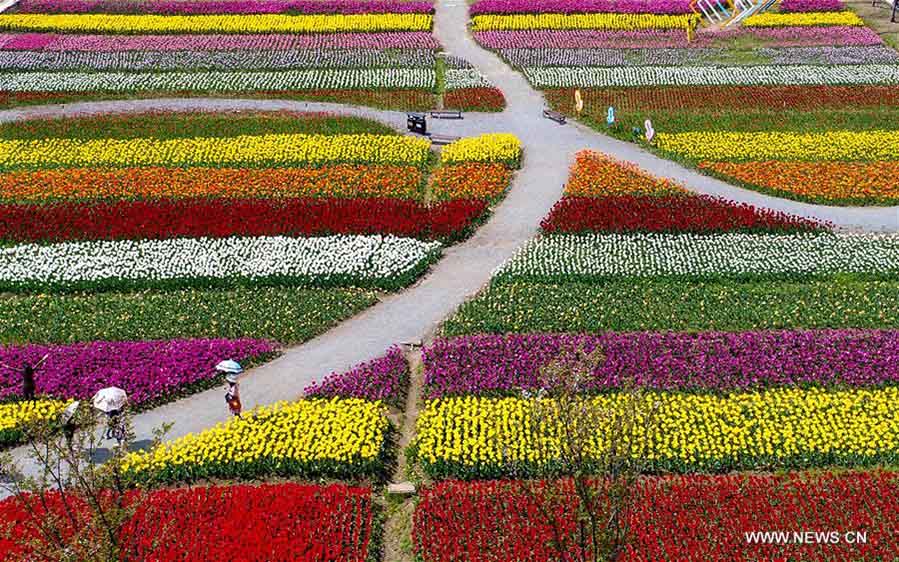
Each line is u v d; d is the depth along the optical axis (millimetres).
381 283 38250
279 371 33031
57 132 53594
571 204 44281
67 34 70188
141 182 46750
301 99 59031
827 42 67688
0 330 35125
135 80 61312
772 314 35656
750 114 55906
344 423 29078
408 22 72000
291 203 44281
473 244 42062
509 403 30062
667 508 25359
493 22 72125
